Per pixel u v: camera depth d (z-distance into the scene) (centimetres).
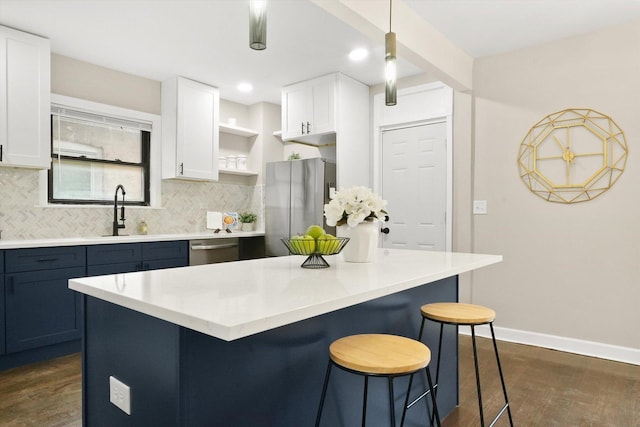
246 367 117
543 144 339
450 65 338
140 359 119
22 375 275
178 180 448
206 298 111
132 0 271
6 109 307
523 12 288
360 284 133
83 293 140
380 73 412
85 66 378
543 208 340
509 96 357
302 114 437
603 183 313
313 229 177
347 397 153
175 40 332
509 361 303
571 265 327
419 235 416
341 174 412
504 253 359
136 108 414
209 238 413
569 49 328
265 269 170
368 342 135
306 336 137
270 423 124
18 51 312
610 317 310
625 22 304
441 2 275
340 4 229
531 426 208
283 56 367
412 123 421
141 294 116
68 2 274
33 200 345
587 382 264
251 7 131
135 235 401
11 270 283
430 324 210
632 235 302
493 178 365
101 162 395
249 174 509
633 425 209
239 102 510
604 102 312
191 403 104
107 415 135
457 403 232
